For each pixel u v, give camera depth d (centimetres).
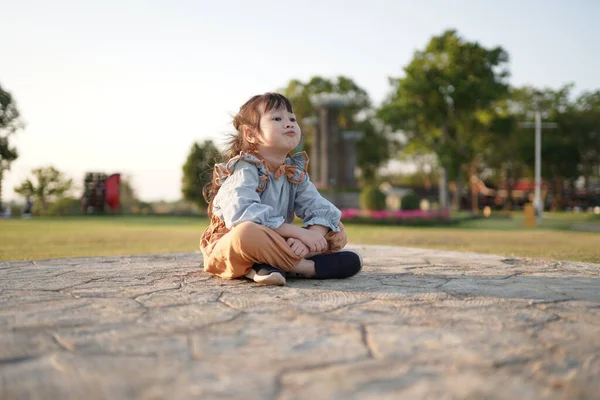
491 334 165
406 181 5800
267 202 289
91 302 219
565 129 4197
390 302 217
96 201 2475
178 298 228
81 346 152
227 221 272
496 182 5284
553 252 602
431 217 1930
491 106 2995
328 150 2606
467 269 340
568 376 127
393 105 3089
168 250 636
